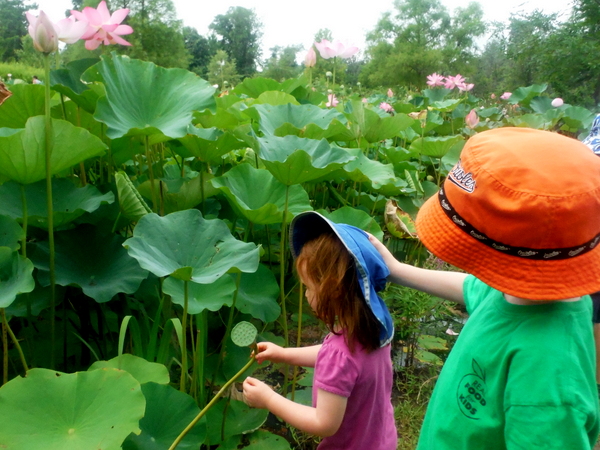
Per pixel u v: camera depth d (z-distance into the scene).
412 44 31.36
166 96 2.47
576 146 0.94
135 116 2.37
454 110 6.79
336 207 3.58
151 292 2.22
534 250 0.90
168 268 1.57
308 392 2.26
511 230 0.90
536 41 14.64
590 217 0.88
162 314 2.34
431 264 2.86
